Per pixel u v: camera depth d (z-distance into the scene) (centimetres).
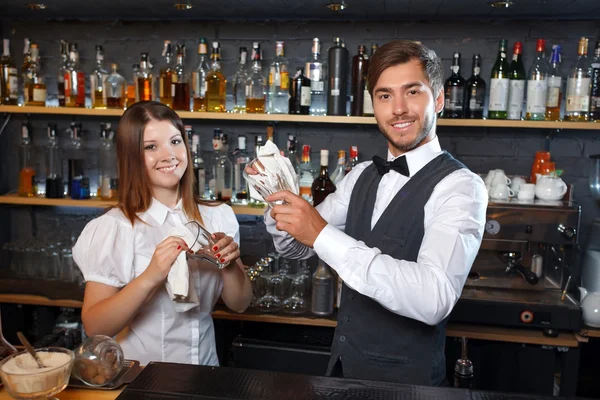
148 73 252
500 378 225
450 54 256
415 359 143
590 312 213
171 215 162
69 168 263
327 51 264
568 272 214
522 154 258
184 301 145
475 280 228
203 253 142
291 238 158
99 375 108
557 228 210
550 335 213
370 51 260
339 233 122
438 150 148
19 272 277
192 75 262
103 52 267
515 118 234
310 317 229
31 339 267
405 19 255
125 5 244
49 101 285
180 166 158
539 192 228
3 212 292
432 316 121
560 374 231
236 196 253
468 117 239
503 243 217
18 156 289
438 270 122
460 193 132
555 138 254
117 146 159
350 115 247
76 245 155
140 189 158
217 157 252
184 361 159
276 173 126
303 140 270
